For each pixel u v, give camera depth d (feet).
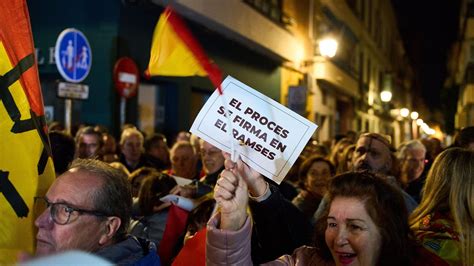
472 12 83.10
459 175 8.90
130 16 36.01
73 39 26.48
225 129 7.61
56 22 36.14
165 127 41.14
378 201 7.27
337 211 7.34
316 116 73.67
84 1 35.45
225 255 6.91
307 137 7.60
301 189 17.47
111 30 34.94
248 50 51.78
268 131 7.66
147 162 23.30
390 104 132.36
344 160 19.44
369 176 7.56
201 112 7.64
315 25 69.51
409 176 19.52
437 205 9.05
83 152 20.03
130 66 34.35
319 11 71.20
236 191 7.05
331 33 76.33
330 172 17.06
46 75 36.52
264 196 8.35
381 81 128.77
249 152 7.64
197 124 7.62
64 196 6.84
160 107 40.65
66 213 6.81
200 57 6.89
